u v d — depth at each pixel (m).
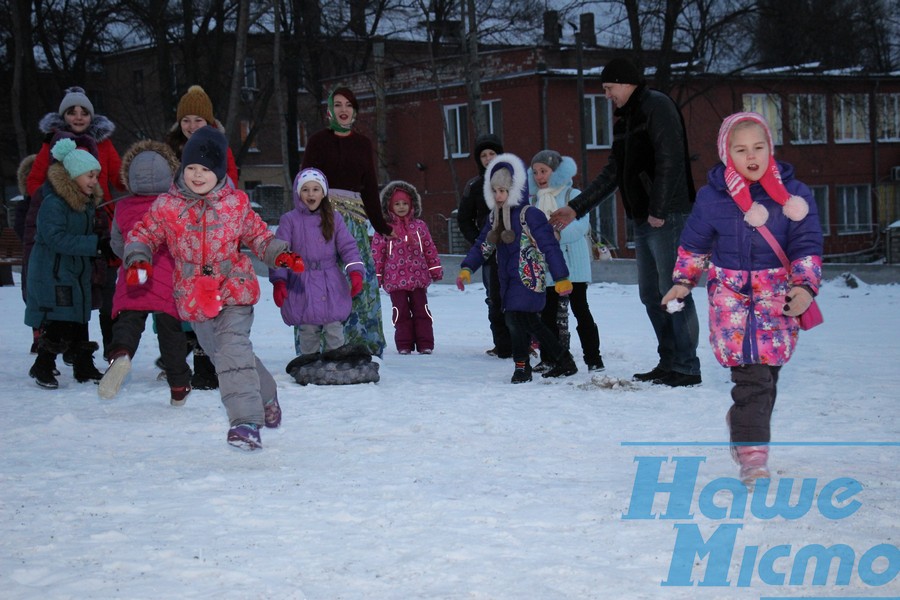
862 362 9.39
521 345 8.42
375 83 36.78
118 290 6.37
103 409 7.00
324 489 4.65
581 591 3.27
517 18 35.28
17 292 20.58
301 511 4.26
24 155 38.72
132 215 6.70
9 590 3.29
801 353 10.13
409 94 41.75
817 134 44.31
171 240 5.52
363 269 8.33
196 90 8.16
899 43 47.34
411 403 7.17
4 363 9.91
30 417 6.70
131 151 6.94
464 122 40.22
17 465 5.25
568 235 8.91
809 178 44.41
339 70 48.88
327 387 7.94
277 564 3.55
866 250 42.59
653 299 8.09
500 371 9.33
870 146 45.59
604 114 38.81
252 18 34.41
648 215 8.02
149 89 51.56
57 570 3.50
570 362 8.61
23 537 3.90
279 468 5.12
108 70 53.00
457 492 4.57
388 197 11.30
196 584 3.35
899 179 45.56
